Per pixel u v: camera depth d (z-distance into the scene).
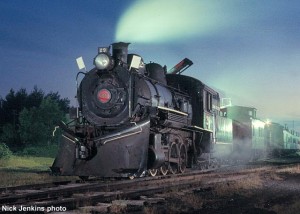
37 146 44.50
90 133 14.41
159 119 15.11
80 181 13.88
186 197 10.04
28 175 16.00
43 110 47.19
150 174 14.99
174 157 16.61
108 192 10.32
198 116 19.77
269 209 9.17
